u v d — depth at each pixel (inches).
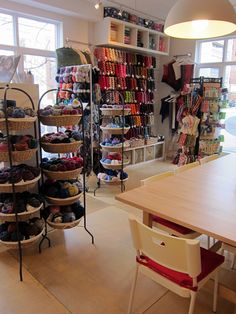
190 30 88.4
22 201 89.8
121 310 72.1
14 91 97.2
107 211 132.6
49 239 103.9
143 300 75.4
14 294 77.7
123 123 155.2
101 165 174.4
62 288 80.2
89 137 170.6
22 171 87.4
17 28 161.0
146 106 226.2
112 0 175.3
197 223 56.1
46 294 77.8
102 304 74.2
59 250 99.6
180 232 75.6
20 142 85.3
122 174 157.8
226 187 78.0
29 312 71.4
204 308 72.2
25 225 93.0
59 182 99.7
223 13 68.7
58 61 174.2
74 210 102.8
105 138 174.1
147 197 70.2
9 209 87.3
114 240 106.5
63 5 164.1
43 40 175.3
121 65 197.9
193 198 69.5
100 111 172.2
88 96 165.2
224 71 214.7
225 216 59.3
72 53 173.5
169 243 51.9
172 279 57.0
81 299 75.9
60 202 97.1
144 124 227.0
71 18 179.9
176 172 96.2
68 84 168.7
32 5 158.1
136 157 217.6
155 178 87.3
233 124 217.3
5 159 85.7
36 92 102.8
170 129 243.9
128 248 101.0
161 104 245.3
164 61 242.8
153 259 58.1
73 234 110.9
